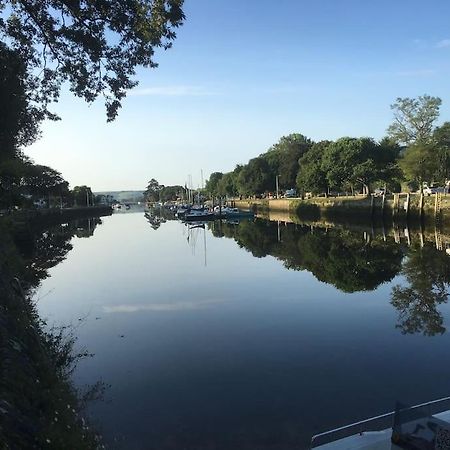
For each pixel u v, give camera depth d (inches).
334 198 3051.2
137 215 5251.0
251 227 2613.2
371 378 462.6
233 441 344.5
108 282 1024.2
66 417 329.1
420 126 3331.7
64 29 531.8
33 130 886.4
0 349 347.9
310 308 750.5
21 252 1566.2
